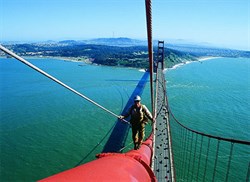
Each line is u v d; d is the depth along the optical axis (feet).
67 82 484.33
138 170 11.16
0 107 311.27
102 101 350.64
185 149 188.55
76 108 312.71
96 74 602.03
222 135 239.91
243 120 283.38
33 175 175.94
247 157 191.21
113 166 10.13
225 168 174.50
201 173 165.17
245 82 552.82
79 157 200.44
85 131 245.65
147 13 20.67
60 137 230.68
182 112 307.17
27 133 237.25
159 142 106.11
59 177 7.98
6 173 176.65
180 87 461.37
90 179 8.16
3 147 210.79
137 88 438.81
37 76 548.72
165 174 75.77
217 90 444.96
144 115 34.78
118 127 257.14
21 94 378.94
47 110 302.86
